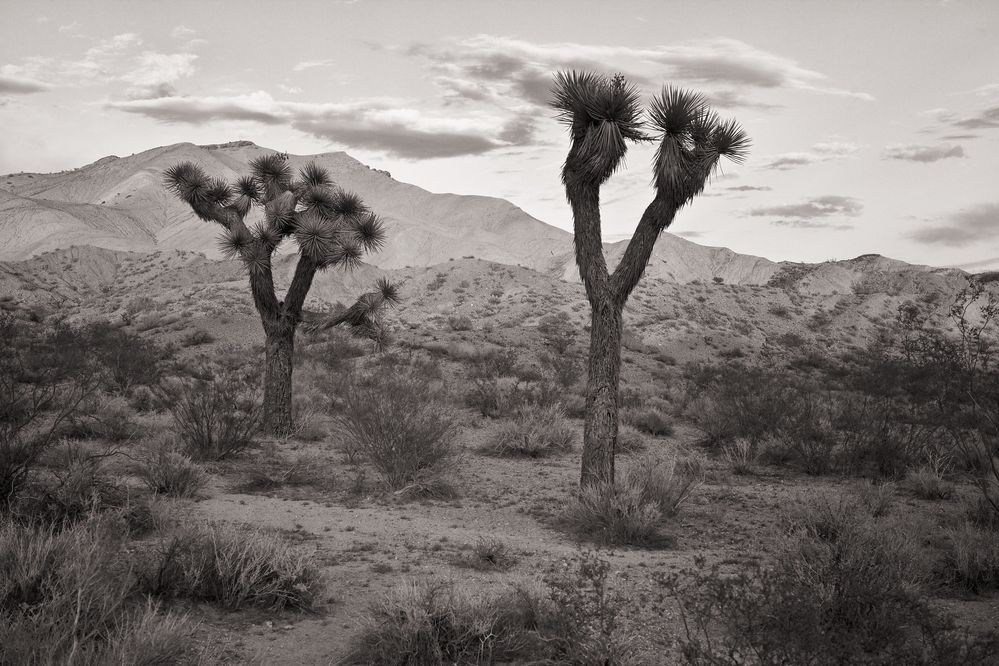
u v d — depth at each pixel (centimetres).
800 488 1233
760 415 1568
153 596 587
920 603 540
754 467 1414
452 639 527
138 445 1298
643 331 4825
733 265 19225
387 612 553
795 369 4088
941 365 1099
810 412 1520
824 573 574
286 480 1198
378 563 746
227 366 2867
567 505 1020
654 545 870
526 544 861
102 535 679
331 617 591
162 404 1792
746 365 4097
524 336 3969
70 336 2309
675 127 1002
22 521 714
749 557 798
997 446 1216
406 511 1036
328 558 758
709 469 1391
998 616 623
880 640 477
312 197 1719
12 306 5325
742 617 509
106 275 11106
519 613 565
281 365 1645
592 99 1005
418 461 1172
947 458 1294
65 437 1255
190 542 658
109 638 460
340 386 2083
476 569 736
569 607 547
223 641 529
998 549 733
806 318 6147
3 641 437
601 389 1051
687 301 6075
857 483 1241
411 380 2022
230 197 1709
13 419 1052
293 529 883
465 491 1177
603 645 489
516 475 1334
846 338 5619
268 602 608
